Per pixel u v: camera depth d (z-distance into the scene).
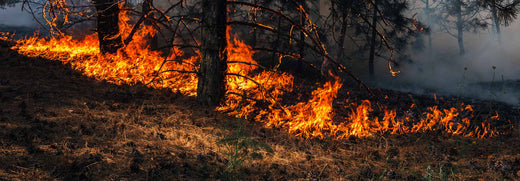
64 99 6.26
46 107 5.64
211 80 7.27
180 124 5.94
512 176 4.54
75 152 4.14
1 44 10.23
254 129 6.21
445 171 4.70
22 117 4.97
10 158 3.69
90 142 4.51
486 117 7.42
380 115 7.55
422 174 4.65
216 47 7.19
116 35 10.29
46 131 4.61
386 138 6.23
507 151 5.59
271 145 5.48
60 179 3.47
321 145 5.74
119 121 5.55
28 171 3.52
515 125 7.10
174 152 4.67
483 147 5.81
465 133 6.58
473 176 4.57
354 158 5.25
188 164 4.33
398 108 8.15
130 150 4.48
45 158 3.85
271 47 15.09
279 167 4.66
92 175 3.67
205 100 7.32
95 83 7.88
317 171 4.65
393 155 5.44
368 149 5.66
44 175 3.49
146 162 4.20
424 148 5.74
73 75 8.23
